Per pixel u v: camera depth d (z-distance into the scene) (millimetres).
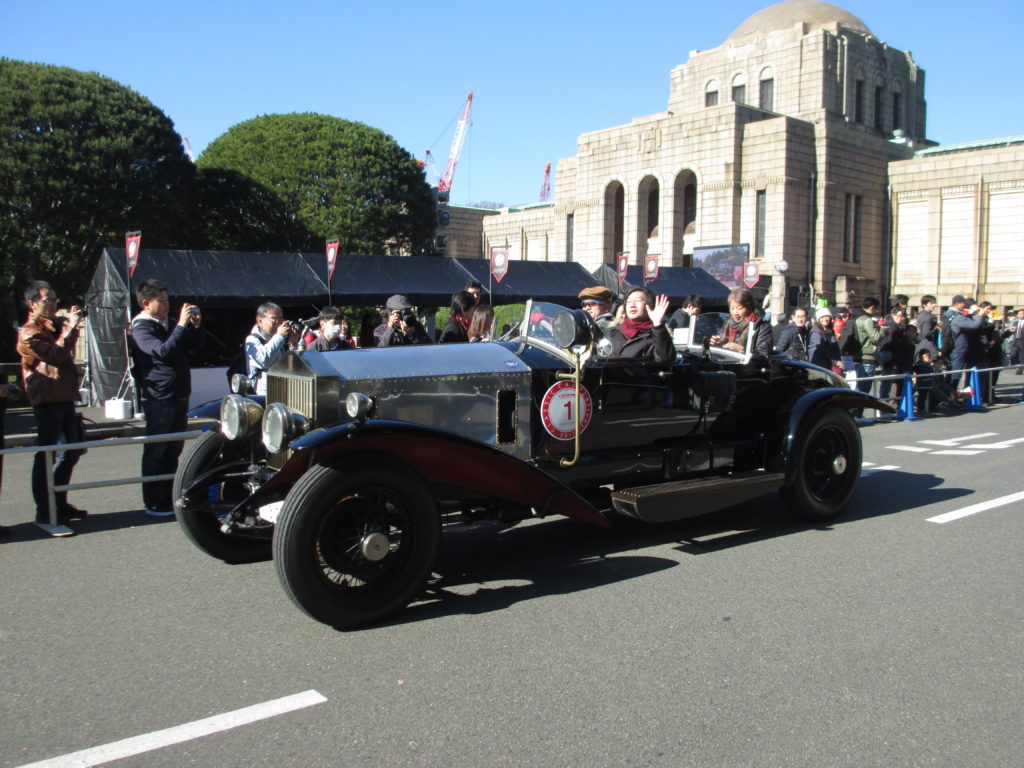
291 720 3104
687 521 6227
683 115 38375
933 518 6203
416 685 3400
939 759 2811
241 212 29766
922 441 10180
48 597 4539
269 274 16734
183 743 2938
